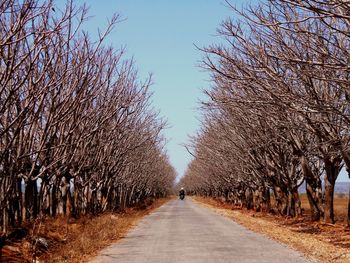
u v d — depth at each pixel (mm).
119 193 45438
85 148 22172
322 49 13359
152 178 67312
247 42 15875
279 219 31516
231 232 22969
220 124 33094
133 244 18078
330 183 24688
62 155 17625
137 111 30500
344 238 19344
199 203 78562
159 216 37812
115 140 28422
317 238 19844
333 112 13305
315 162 27859
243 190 54531
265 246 17156
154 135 41125
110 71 19328
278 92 14484
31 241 14383
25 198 17719
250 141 29797
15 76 11906
